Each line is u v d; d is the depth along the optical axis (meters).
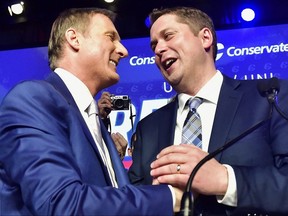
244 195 1.58
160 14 2.14
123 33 3.89
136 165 2.01
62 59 1.82
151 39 2.15
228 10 3.88
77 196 1.34
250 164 1.71
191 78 2.03
